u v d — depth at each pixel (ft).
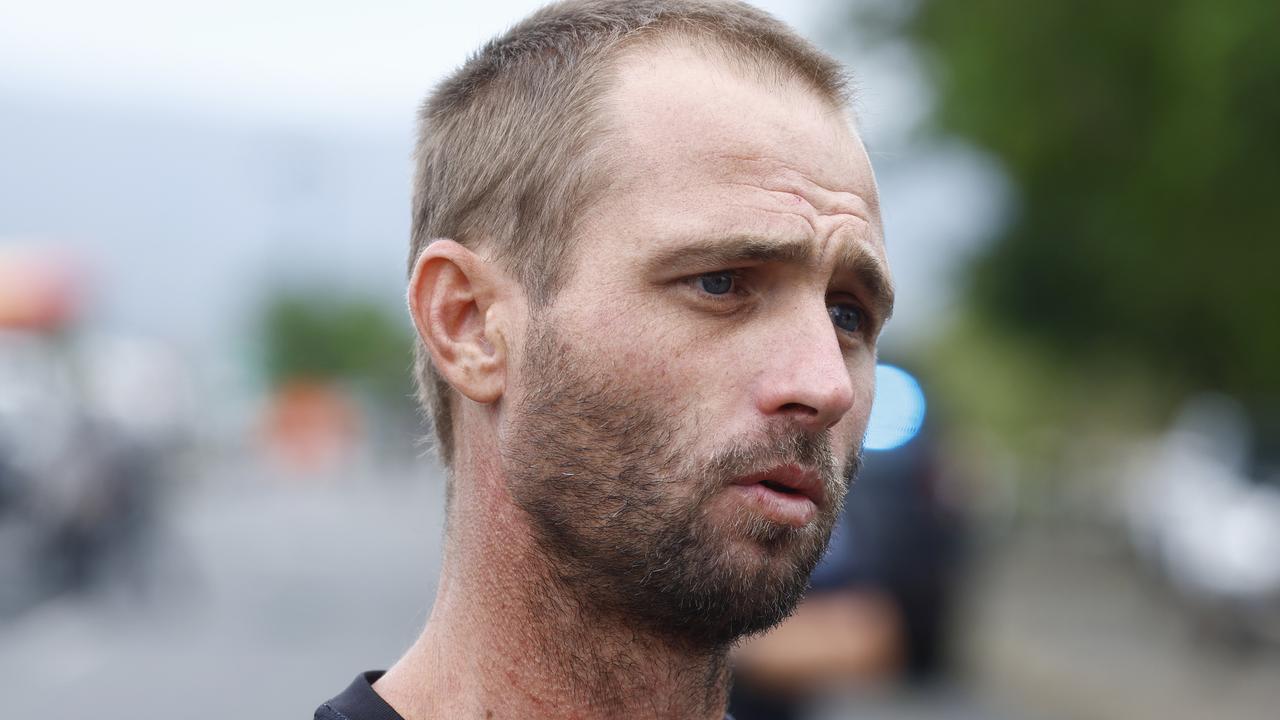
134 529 56.03
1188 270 47.78
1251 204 41.70
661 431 6.74
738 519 6.71
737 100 7.00
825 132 7.18
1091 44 43.93
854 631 16.58
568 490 6.83
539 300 6.94
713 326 6.79
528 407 6.94
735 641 7.05
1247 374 55.21
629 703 7.04
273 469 163.63
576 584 6.93
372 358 310.65
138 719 36.45
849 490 7.35
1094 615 55.83
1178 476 50.16
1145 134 44.29
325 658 45.14
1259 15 36.86
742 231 6.73
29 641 48.21
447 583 7.44
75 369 58.44
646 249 6.75
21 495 54.08
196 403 107.65
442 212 7.45
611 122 6.91
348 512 106.63
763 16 7.39
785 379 6.71
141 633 49.90
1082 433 92.38
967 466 47.24
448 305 7.22
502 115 7.27
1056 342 68.95
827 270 6.92
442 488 7.68
